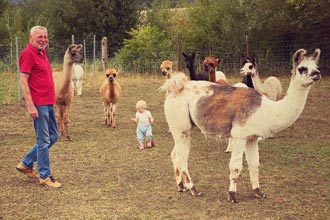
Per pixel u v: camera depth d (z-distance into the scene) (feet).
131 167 22.84
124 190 19.43
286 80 59.36
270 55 67.77
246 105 17.22
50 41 78.84
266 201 18.04
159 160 24.12
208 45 70.54
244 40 67.51
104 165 23.21
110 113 33.06
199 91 18.29
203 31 69.92
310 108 40.68
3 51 71.97
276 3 64.59
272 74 65.72
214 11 69.87
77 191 19.34
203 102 17.97
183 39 71.77
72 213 16.94
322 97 46.80
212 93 18.04
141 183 20.34
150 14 87.66
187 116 18.43
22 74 18.79
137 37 69.00
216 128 17.79
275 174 21.49
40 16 84.99
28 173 21.07
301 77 16.25
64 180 20.84
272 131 17.20
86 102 44.57
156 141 28.48
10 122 34.63
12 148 26.81
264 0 65.36
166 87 18.69
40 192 19.26
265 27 66.23
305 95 16.61
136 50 68.95
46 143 19.75
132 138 29.37
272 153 25.35
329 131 31.07
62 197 18.65
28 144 27.78
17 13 82.43
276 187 19.66
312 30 66.03
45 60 19.60
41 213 16.98
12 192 19.26
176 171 19.11
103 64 64.54
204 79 34.99
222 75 35.47
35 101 19.20
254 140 18.12
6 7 84.43
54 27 86.12
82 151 26.02
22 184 20.33
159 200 18.22
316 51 16.31
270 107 16.97
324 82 57.93
